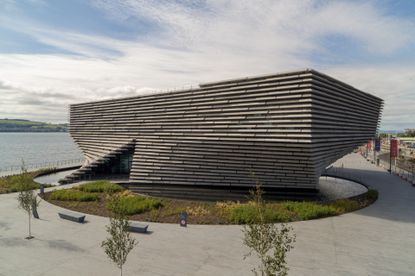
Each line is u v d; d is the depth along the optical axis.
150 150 33.84
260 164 27.75
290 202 24.11
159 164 33.12
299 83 23.44
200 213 21.66
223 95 27.69
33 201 20.38
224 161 29.25
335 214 21.91
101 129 41.38
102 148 41.28
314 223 19.86
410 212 22.81
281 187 28.50
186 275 12.48
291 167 26.61
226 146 27.98
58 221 20.23
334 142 27.73
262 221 9.88
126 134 36.88
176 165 32.06
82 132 45.38
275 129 24.69
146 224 18.59
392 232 18.12
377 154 86.00
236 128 26.84
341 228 18.84
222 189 31.17
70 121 47.47
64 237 17.12
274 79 24.58
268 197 28.58
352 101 30.08
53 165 56.72
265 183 28.66
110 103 39.59
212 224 19.59
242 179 29.44
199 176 31.08
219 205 23.69
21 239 16.78
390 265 13.59
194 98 29.84
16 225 19.33
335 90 26.67
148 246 15.70
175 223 19.81
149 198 25.48
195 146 30.20
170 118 31.95
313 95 23.02
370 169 51.44
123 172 42.53
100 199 26.16
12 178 35.44
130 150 38.84
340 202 24.50
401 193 30.55
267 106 25.09
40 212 22.50
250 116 26.00
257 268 13.09
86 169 38.47
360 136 33.78
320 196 29.72
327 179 41.88
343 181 40.16
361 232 18.09
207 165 30.33
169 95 31.91
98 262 13.78
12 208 23.64
